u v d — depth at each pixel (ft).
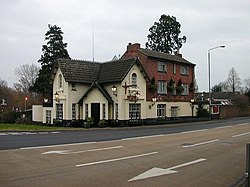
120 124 107.34
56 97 113.91
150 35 219.41
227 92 280.51
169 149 50.29
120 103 107.96
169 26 217.36
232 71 308.60
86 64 119.34
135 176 30.50
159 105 133.08
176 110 143.33
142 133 79.66
